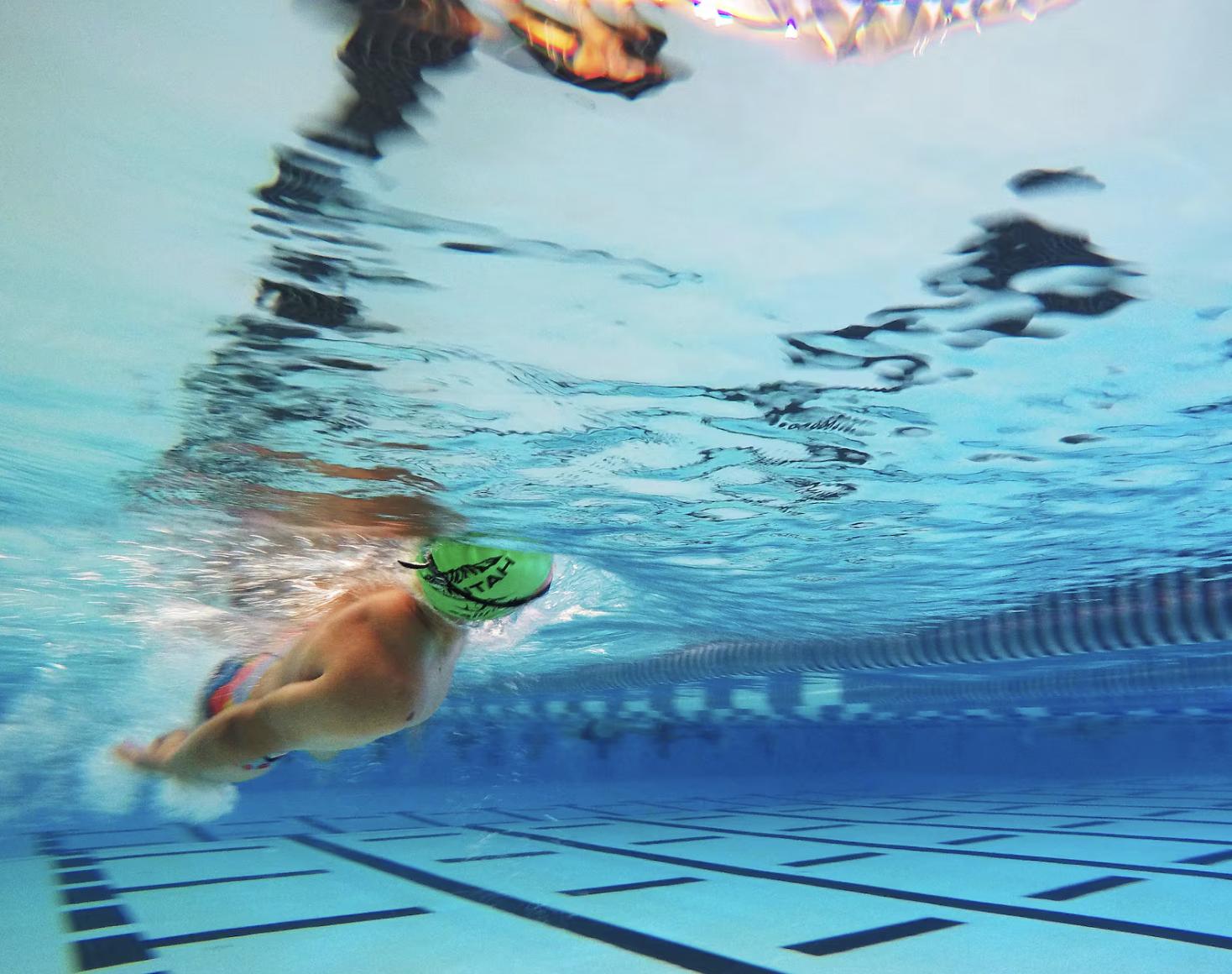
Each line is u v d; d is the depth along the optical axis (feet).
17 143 5.76
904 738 80.18
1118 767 75.92
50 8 4.80
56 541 17.53
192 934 13.05
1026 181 6.25
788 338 8.68
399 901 15.44
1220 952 10.42
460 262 7.17
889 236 6.91
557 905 14.64
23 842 30.66
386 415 10.64
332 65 5.17
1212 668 36.09
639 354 8.94
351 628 9.04
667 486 13.78
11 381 9.84
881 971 9.78
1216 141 5.86
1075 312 8.21
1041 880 16.38
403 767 66.08
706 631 30.12
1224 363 9.37
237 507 14.87
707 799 46.83
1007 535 17.40
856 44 5.13
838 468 12.97
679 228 6.77
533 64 5.18
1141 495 14.83
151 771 12.01
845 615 26.99
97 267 7.24
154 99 5.43
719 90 5.42
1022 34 5.09
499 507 14.74
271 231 6.72
